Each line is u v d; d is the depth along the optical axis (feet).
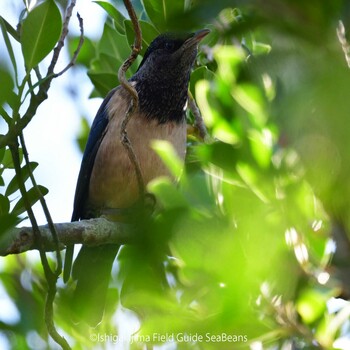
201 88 22.43
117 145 36.19
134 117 35.83
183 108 35.88
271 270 16.42
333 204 15.20
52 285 22.63
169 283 19.08
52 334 21.90
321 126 12.62
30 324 21.01
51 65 24.76
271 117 17.60
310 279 19.30
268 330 18.47
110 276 25.05
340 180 13.98
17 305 21.99
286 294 18.84
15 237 23.91
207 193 17.61
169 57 35.86
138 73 36.88
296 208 17.51
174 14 11.61
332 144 12.91
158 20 29.12
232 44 24.07
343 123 12.20
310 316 20.27
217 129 19.75
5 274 25.86
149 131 35.60
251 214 16.79
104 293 24.98
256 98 19.20
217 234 15.53
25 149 24.11
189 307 17.89
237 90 19.74
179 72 35.88
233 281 15.51
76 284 30.66
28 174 25.22
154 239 14.49
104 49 36.81
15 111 23.09
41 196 24.61
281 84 13.37
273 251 16.46
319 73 12.34
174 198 16.33
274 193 17.47
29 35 23.58
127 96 36.81
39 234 24.08
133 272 15.12
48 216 24.62
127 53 36.58
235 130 19.36
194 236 15.49
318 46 12.28
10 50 21.27
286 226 17.38
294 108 12.85
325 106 12.29
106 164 36.73
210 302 17.35
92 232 28.35
